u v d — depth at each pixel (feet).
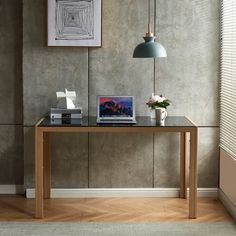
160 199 13.91
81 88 13.91
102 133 14.05
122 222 11.97
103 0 13.70
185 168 13.89
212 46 13.87
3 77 14.20
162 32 13.80
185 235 11.14
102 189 14.15
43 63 13.83
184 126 12.03
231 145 12.68
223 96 13.57
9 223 11.88
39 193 12.23
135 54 12.44
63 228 11.54
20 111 14.30
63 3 13.60
